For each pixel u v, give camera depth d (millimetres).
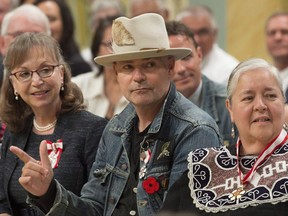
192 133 8156
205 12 13594
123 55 8164
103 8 16578
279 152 7746
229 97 7949
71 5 18516
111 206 8383
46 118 9078
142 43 8258
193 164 7977
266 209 7465
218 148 8047
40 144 8234
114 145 8555
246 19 17203
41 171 7977
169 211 7895
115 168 8461
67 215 8203
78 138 8945
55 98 9000
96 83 12000
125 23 8289
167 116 8297
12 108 9125
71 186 8852
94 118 9078
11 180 9000
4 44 12195
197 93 10242
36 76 8875
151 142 8289
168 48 8234
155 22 8312
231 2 17266
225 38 17312
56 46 9062
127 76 8234
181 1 17562
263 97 7750
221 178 7852
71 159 8875
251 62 7914
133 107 8602
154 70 8203
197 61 10172
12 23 12039
